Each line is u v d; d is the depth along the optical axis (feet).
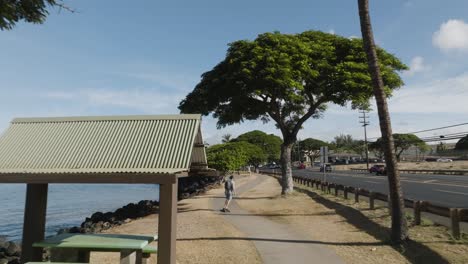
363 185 100.73
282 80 65.72
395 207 32.12
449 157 358.64
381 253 29.30
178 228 44.50
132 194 189.06
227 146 153.58
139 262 26.71
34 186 27.04
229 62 70.03
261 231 40.45
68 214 105.60
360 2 34.06
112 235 29.50
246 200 77.15
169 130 26.94
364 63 70.85
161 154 24.56
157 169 23.13
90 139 26.91
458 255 26.58
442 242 30.19
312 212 53.93
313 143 451.12
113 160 24.41
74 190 214.48
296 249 31.55
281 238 36.27
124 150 25.31
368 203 57.26
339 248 31.48
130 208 87.86
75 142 26.76
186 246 34.27
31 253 26.40
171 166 23.43
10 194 200.64
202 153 32.45
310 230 40.19
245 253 30.73
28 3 27.78
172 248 23.26
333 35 77.25
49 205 131.34
